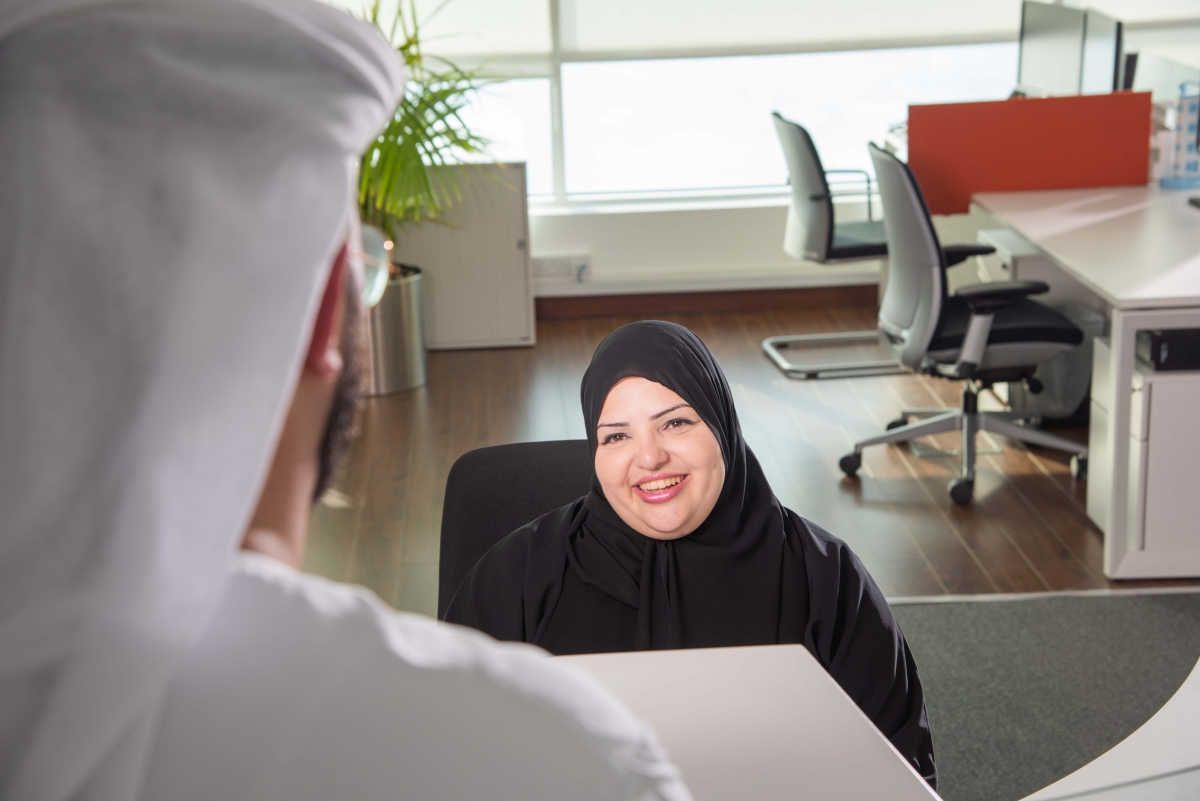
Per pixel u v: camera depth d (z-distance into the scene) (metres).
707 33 5.60
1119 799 0.97
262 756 0.38
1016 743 2.44
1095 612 2.93
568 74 5.68
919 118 4.29
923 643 2.82
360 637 0.40
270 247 0.37
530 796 0.40
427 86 4.32
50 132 0.37
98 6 0.38
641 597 1.40
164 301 0.36
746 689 0.91
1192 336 2.90
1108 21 4.27
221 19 0.39
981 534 3.37
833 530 3.42
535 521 1.56
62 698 0.34
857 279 5.66
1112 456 3.01
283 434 0.43
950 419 3.78
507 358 5.10
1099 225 3.72
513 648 0.44
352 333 0.47
